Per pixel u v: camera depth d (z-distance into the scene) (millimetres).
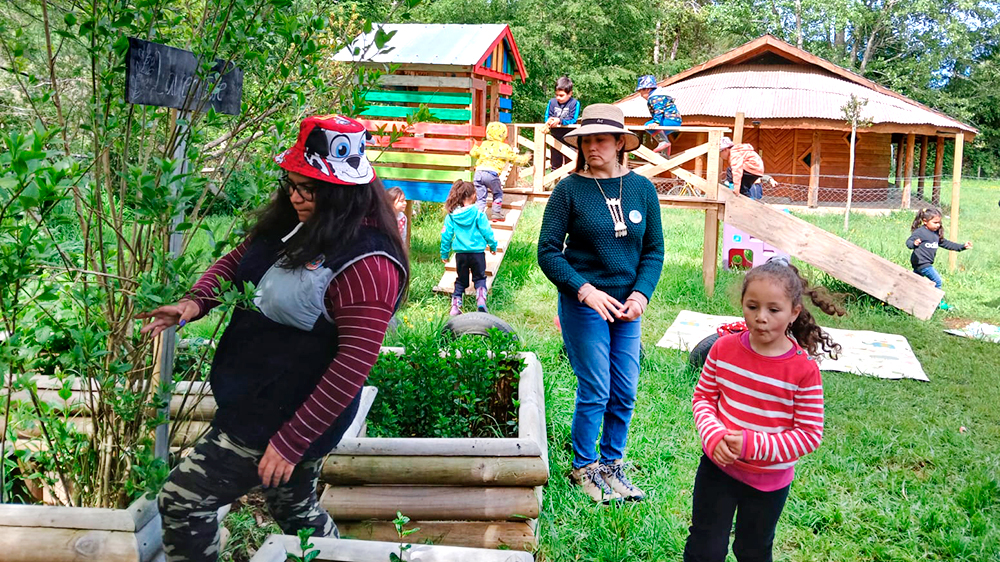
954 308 9844
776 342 2867
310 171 2318
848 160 24109
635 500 4168
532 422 3637
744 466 2906
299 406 2424
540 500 3600
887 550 3809
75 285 2846
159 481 2445
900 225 18719
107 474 2744
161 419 2582
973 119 47094
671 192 21547
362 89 2953
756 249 11273
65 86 2902
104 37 2449
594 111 4074
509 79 10992
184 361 3871
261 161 2707
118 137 2637
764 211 9578
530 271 10516
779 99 22750
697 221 17672
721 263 11828
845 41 44781
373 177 2449
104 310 2623
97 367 2619
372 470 3332
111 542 2426
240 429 2406
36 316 2490
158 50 2373
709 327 8273
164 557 2557
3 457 2617
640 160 21531
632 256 4109
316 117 2373
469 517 3359
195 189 2320
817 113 21578
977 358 7543
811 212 21844
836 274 9492
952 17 43688
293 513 2736
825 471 4664
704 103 23281
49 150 2143
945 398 6266
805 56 24641
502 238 9422
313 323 2371
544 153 10312
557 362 6055
